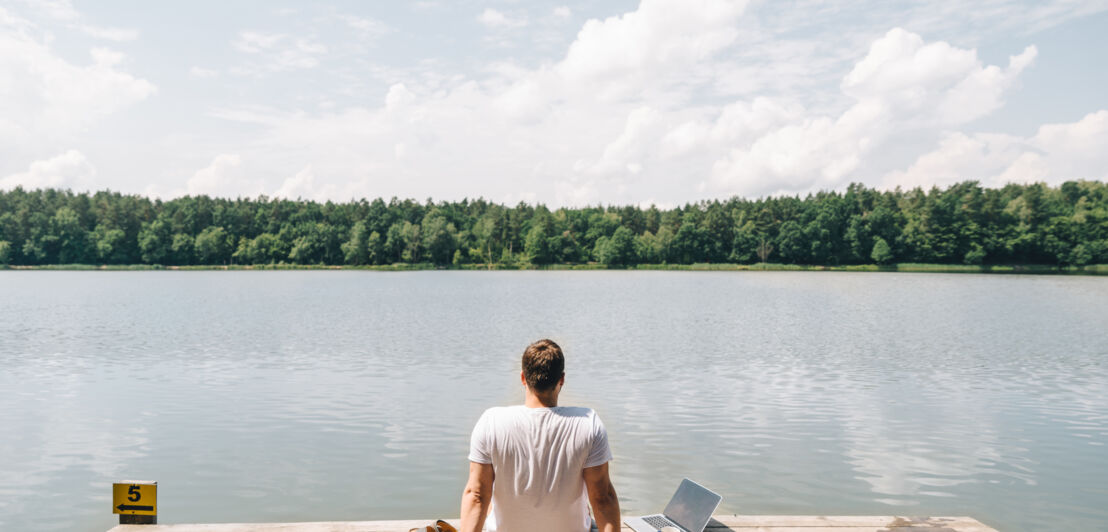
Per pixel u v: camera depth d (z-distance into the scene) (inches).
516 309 1672.0
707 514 182.4
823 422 485.7
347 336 1053.8
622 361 799.1
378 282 3567.9
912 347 939.3
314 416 497.0
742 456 399.9
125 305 1759.4
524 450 125.8
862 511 311.4
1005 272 5241.1
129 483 184.9
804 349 917.2
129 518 185.2
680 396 582.9
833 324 1289.4
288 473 363.3
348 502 321.4
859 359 818.2
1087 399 574.9
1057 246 5354.3
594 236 7012.8
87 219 6279.5
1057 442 432.1
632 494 332.8
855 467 378.6
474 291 2630.4
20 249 5935.0
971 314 1536.7
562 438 126.0
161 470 367.9
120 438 432.8
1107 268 5246.1
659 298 2177.7
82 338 1007.6
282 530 182.4
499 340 1003.3
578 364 774.5
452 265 6481.3
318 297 2178.9
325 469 370.6
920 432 458.3
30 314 1453.0
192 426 464.1
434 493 334.0
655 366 758.5
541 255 6530.5
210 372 697.6
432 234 6387.8
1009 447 420.2
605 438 129.6
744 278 4296.3
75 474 359.3
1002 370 735.7
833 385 638.5
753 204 7007.9
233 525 185.5
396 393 586.2
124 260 6077.8
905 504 321.7
